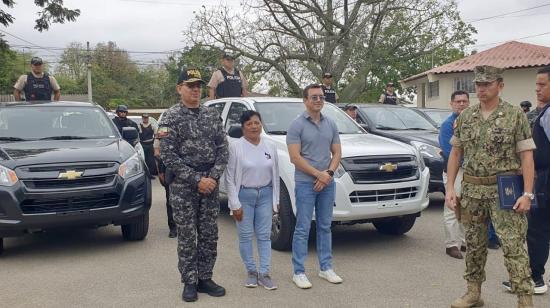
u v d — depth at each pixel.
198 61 28.69
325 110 7.95
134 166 6.62
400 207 6.22
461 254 6.16
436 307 4.66
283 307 4.68
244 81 10.23
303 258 5.27
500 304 4.71
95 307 4.72
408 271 5.68
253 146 5.15
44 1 20.41
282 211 6.30
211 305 4.75
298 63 30.09
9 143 6.69
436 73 24.72
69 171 6.07
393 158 6.24
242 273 5.68
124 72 72.81
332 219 5.97
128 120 12.10
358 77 29.31
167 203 7.08
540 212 4.69
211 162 4.81
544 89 4.62
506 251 4.24
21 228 5.87
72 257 6.32
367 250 6.54
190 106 4.80
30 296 5.02
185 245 4.82
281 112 7.54
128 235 6.95
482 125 4.28
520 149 4.18
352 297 4.92
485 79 4.18
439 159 8.46
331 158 5.34
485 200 4.32
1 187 5.84
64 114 7.53
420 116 10.33
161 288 5.20
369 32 29.81
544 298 4.89
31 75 9.65
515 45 25.34
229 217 8.49
